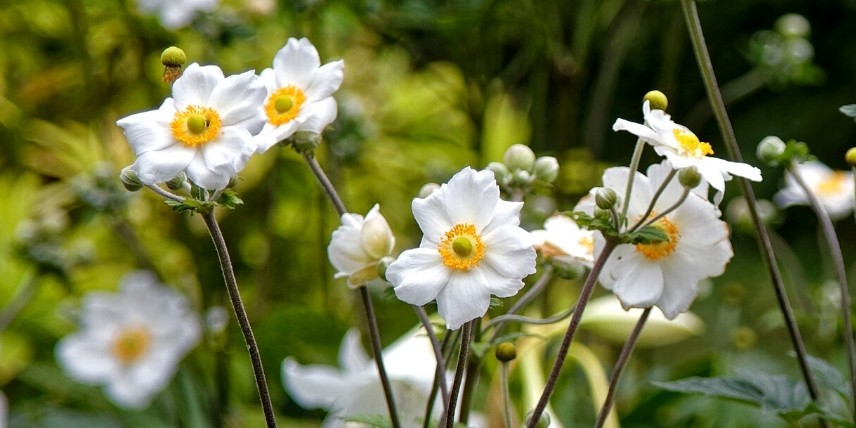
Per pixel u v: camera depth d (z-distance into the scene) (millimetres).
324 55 2070
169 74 1352
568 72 2246
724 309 2553
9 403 2258
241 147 1327
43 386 2127
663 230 1396
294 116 1409
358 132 1992
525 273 1331
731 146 1477
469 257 1336
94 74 2291
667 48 2312
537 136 2338
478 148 2459
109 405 2059
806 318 1807
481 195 1345
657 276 1395
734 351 2268
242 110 1337
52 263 1906
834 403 1788
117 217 1931
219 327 1885
